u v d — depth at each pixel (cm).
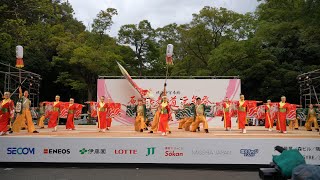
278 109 1098
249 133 1025
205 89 1517
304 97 1767
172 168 841
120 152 842
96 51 2170
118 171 809
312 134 981
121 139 843
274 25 2194
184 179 730
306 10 1526
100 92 1534
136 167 845
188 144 835
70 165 856
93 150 845
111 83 1534
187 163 834
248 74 2244
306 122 1303
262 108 1303
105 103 1094
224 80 1516
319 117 1335
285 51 2398
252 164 825
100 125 1074
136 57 2747
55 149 847
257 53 2252
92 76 2406
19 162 853
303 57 2408
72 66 2308
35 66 2433
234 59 2183
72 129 1183
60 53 2220
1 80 1933
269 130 1163
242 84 2345
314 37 1673
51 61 2544
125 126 1424
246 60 2241
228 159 828
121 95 1530
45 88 2680
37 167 855
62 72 2395
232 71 2217
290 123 1388
